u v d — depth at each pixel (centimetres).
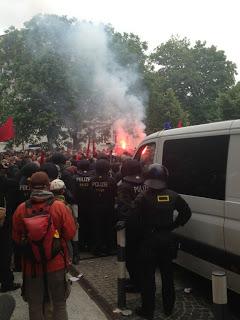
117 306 514
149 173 475
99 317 490
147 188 475
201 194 511
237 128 459
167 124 756
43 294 383
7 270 566
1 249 561
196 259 526
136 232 534
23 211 383
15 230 388
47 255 370
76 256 708
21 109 3150
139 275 512
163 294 483
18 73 3250
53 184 535
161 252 469
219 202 474
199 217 509
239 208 443
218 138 488
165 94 4422
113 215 756
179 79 5597
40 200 382
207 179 501
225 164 470
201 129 527
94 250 764
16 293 563
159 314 491
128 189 530
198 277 627
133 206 473
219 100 4475
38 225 364
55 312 394
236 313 495
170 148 595
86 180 782
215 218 482
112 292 567
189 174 541
